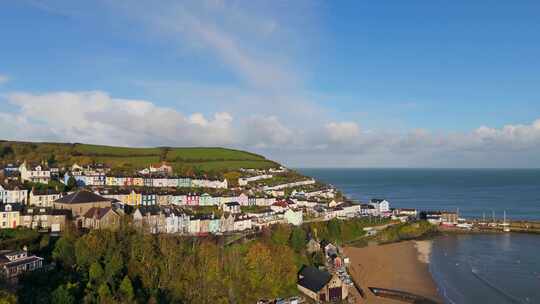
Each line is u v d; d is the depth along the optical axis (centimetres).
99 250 12112
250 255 14138
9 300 8506
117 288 10575
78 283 10469
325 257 18612
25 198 19112
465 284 16612
